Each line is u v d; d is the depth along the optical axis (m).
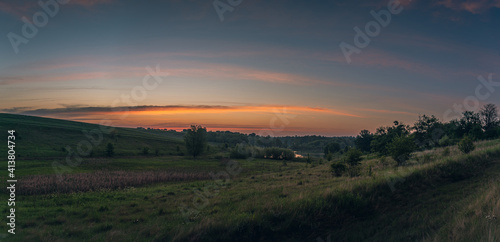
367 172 22.86
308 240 9.18
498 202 8.27
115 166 56.38
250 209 12.01
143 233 10.52
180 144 129.38
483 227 6.83
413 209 10.57
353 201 11.39
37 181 27.25
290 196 14.26
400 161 26.45
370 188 12.80
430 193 12.27
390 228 9.12
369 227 9.58
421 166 16.81
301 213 10.65
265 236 9.58
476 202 9.19
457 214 8.77
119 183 28.56
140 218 13.30
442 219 8.80
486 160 16.73
